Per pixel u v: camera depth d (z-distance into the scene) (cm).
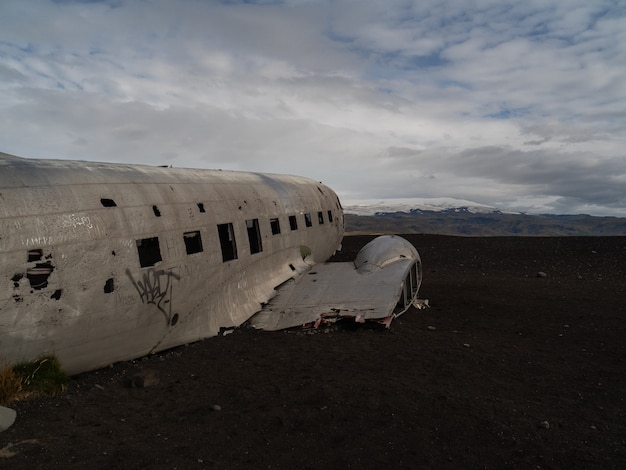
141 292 720
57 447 448
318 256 1434
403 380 675
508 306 1266
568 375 731
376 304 958
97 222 673
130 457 443
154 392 625
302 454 474
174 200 836
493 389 658
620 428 549
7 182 620
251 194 1116
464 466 462
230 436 506
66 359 640
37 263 599
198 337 859
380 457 472
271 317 973
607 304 1290
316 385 646
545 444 505
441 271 2025
